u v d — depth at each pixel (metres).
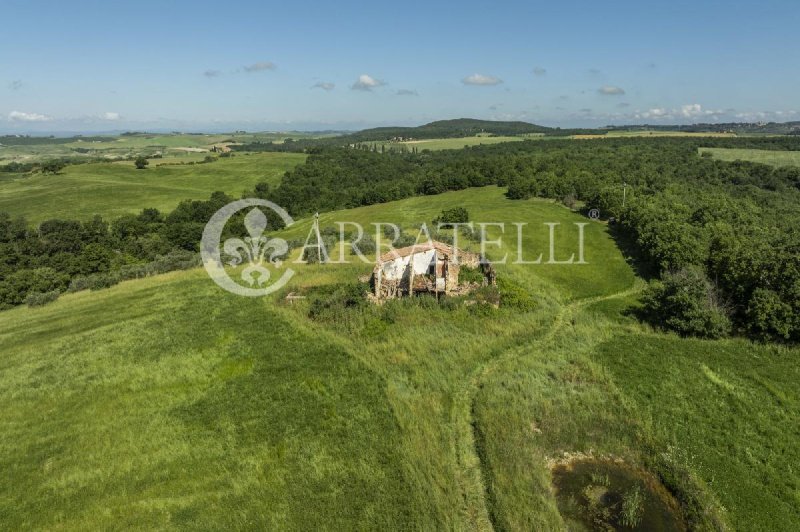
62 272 68.25
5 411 25.83
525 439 21.64
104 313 42.47
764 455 20.67
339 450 20.98
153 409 25.20
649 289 43.22
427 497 18.19
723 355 29.97
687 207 67.75
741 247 41.22
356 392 25.64
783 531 16.84
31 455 21.84
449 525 16.94
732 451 20.92
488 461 20.23
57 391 27.72
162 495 18.94
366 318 35.03
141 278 58.53
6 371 31.11
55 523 17.84
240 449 21.44
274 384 26.95
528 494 18.31
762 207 77.50
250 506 18.02
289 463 20.33
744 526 17.08
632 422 22.89
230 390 26.58
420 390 25.86
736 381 26.77
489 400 24.52
